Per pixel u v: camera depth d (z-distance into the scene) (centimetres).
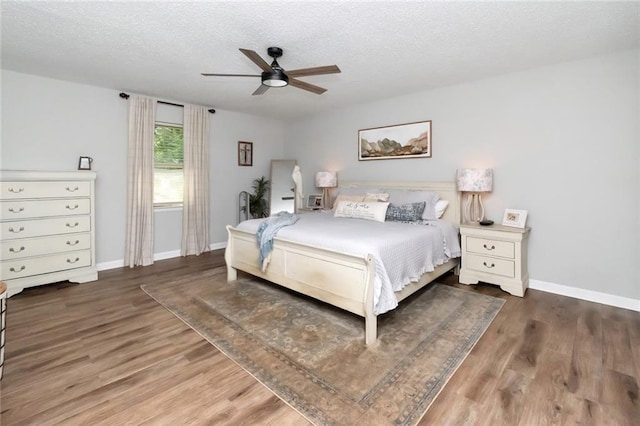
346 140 514
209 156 519
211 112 512
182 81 377
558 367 197
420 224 348
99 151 407
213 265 439
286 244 295
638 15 223
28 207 325
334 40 264
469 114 378
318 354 215
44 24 241
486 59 306
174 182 488
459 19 229
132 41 269
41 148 366
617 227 292
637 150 280
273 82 265
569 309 285
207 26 242
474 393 174
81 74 354
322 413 160
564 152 316
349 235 275
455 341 230
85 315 276
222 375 192
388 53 291
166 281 369
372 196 414
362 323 261
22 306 295
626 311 281
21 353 216
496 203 364
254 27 243
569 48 279
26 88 354
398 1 206
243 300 311
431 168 415
